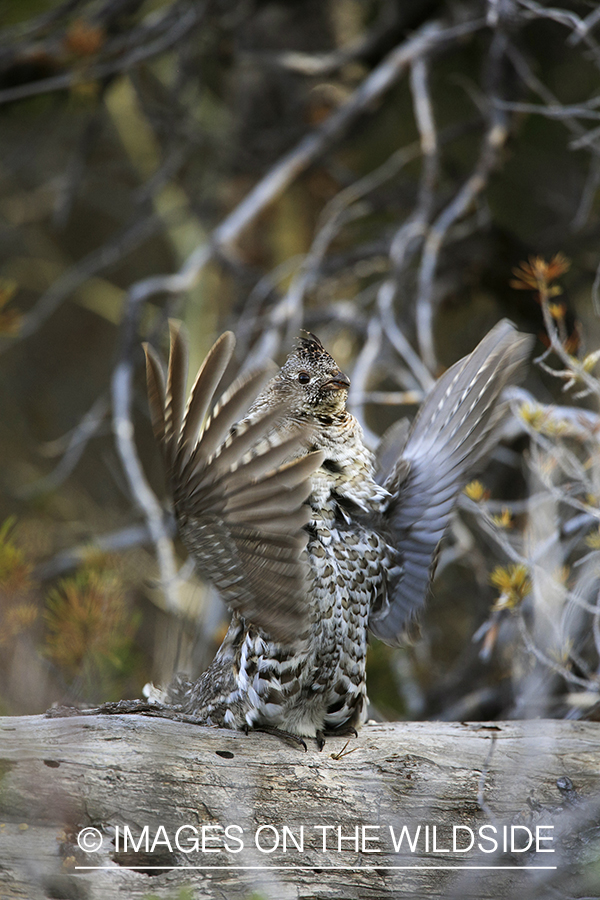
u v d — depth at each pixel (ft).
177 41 39.70
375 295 38.65
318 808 17.75
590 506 23.13
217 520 14.61
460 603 34.71
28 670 21.40
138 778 17.08
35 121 51.29
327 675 18.29
